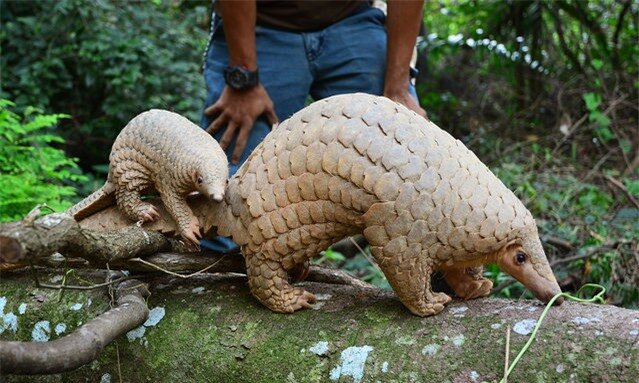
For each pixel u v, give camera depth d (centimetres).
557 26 604
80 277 220
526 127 609
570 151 553
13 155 343
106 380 208
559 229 368
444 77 698
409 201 176
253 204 190
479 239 179
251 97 246
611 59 593
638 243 318
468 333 178
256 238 192
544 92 622
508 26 625
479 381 170
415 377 175
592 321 171
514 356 169
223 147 249
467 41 636
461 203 178
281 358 190
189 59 563
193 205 206
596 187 445
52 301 217
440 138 185
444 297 188
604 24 661
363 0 269
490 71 666
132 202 208
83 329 179
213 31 267
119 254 194
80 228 181
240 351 195
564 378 163
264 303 200
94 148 534
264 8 258
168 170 199
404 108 188
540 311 178
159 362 202
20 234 162
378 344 183
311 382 185
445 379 173
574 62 593
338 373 183
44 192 317
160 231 209
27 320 217
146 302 210
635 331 165
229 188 200
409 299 184
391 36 251
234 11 239
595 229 368
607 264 315
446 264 183
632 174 482
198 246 203
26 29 522
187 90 528
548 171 471
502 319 179
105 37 509
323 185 182
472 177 182
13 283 226
